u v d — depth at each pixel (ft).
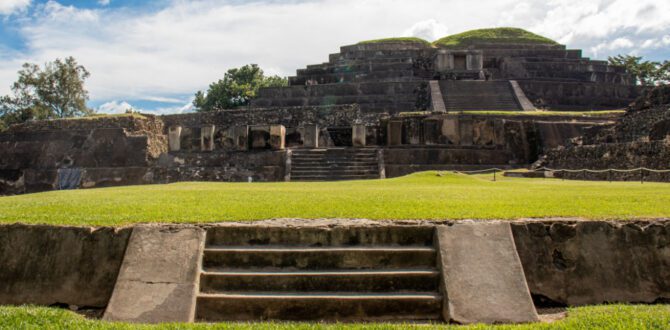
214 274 22.67
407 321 21.25
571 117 97.40
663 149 58.18
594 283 23.26
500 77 157.28
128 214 27.55
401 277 22.44
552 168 79.82
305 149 86.22
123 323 19.88
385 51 168.45
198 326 19.36
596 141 80.64
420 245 23.97
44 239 24.40
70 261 23.93
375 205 30.42
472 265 22.21
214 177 83.66
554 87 140.56
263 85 208.64
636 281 23.25
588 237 23.89
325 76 157.69
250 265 23.38
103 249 23.97
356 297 21.71
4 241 24.44
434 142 86.02
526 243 23.77
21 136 109.09
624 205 28.89
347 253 23.35
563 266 23.54
